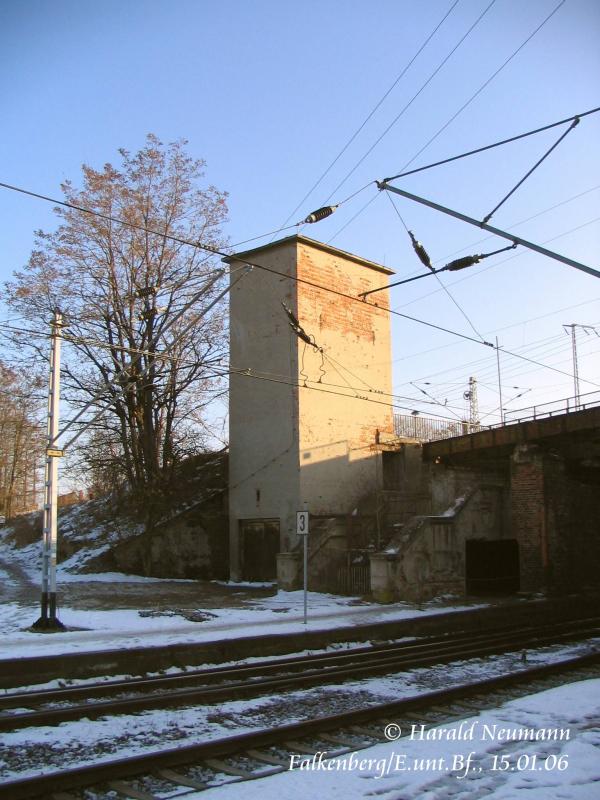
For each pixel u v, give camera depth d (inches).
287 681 451.8
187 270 1269.7
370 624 685.9
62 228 1229.1
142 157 1269.7
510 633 725.9
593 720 322.7
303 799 226.4
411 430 1352.1
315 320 1197.7
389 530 1048.2
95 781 270.2
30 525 1977.1
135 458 1263.5
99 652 494.9
